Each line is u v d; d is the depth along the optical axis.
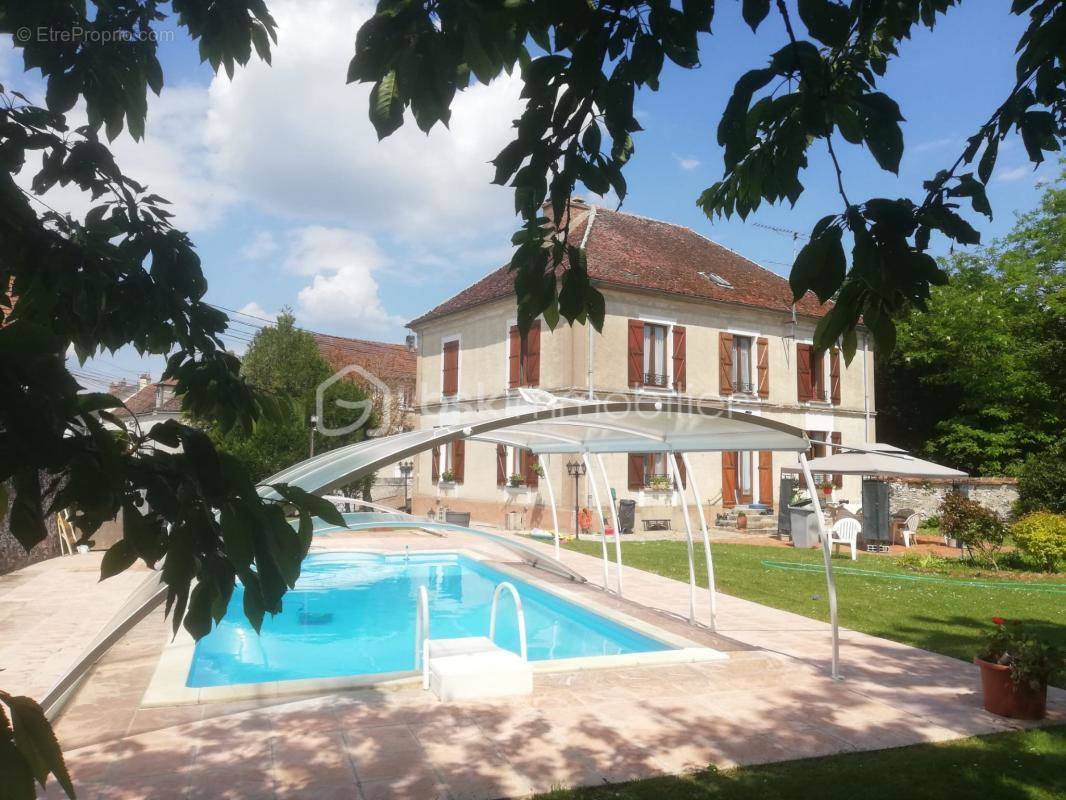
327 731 5.74
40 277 2.33
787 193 2.10
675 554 16.70
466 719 6.04
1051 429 27.42
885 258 1.74
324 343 34.91
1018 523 15.44
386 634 10.88
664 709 6.35
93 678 7.14
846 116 1.86
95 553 15.09
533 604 12.60
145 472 1.38
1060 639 9.04
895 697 6.74
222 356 3.06
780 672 7.46
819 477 24.98
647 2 1.92
